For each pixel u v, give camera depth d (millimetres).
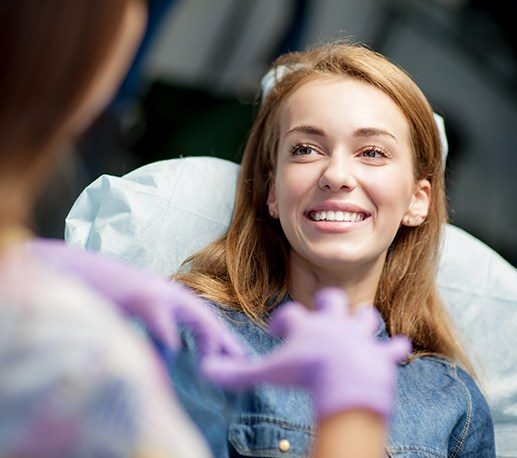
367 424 713
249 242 1693
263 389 1408
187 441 699
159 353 827
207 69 3357
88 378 664
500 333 1914
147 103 3273
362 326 771
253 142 1766
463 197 3568
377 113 1609
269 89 1830
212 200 1829
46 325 669
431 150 1710
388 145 1606
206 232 1805
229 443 1371
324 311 781
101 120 2904
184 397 1104
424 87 3529
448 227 2004
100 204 1817
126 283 787
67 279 718
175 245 1785
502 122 3584
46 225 2434
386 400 734
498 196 3650
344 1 3396
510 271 1975
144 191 1809
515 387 1884
